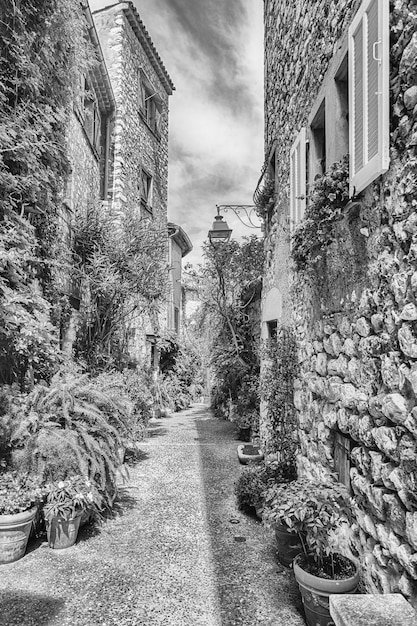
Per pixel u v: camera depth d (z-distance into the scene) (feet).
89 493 12.07
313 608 7.93
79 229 23.00
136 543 12.37
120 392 19.17
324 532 8.36
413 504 6.07
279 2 18.69
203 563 11.16
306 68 13.74
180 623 8.61
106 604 9.27
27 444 11.96
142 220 26.48
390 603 6.01
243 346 32.12
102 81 28.48
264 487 14.24
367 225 7.96
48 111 13.89
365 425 7.88
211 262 34.30
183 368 49.57
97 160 29.12
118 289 23.85
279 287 18.24
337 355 9.98
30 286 13.56
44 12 13.65
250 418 27.17
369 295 7.88
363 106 7.61
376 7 7.06
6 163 12.89
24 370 14.26
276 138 18.98
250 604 9.27
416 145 6.15
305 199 12.51
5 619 8.68
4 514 10.91
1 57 12.29
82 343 23.58
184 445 26.96
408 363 6.27
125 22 33.06
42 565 10.98
